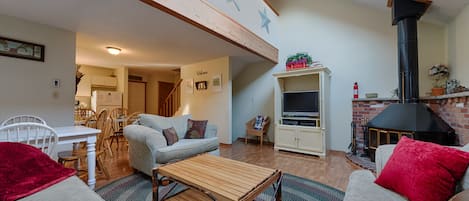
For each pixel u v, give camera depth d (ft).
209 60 16.98
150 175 8.27
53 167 4.71
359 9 13.05
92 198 3.71
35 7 7.75
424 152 3.98
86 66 20.18
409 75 9.52
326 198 6.84
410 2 9.45
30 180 4.13
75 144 8.20
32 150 4.90
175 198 5.46
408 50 9.59
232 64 17.19
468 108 7.38
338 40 13.79
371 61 12.57
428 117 8.75
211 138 10.51
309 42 15.03
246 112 18.33
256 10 13.58
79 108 17.49
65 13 8.28
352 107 12.87
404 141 4.74
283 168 10.03
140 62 18.26
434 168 3.66
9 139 5.52
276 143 14.02
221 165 6.19
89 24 9.45
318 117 12.74
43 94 9.46
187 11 8.21
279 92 14.32
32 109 9.16
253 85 17.94
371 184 4.48
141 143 8.63
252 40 12.94
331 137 13.82
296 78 15.11
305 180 8.38
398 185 4.04
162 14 8.38
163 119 10.68
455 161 3.61
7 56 8.54
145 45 12.75
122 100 20.97
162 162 8.07
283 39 16.35
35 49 9.24
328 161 11.21
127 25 9.56
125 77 21.16
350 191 4.24
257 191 4.63
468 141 7.36
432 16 10.25
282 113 14.34
